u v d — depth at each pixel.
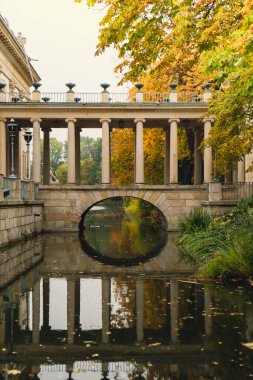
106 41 10.55
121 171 46.69
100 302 10.38
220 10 9.88
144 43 10.83
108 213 67.69
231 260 12.66
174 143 33.03
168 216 32.44
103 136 33.00
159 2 9.80
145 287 12.07
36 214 29.19
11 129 24.22
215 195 28.61
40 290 11.69
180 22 9.81
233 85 14.38
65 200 32.44
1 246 20.66
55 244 23.44
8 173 36.06
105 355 6.94
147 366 6.49
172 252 19.95
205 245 18.25
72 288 12.00
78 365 6.55
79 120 34.72
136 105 32.88
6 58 40.59
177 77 36.62
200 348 7.19
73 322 8.76
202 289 11.61
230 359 6.71
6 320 8.90
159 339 7.67
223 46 10.10
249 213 20.42
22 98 47.97
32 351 7.13
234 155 21.88
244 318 8.81
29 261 16.97
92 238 27.34
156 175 44.47
